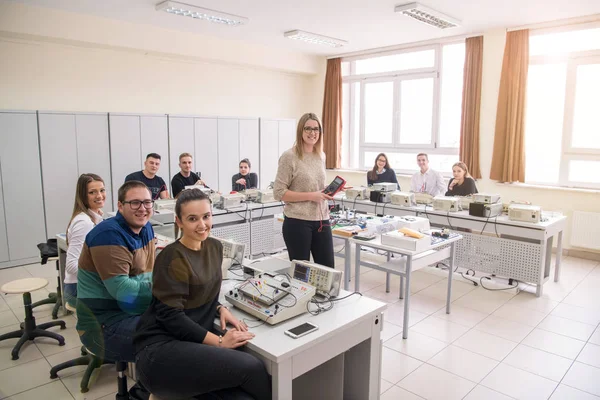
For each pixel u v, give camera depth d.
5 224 4.70
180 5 4.55
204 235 1.71
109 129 5.30
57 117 4.91
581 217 5.14
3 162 4.62
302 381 2.12
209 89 6.64
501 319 3.47
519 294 4.01
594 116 5.18
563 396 2.43
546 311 3.62
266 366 1.59
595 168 5.23
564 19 5.14
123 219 2.07
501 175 5.73
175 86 6.24
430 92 6.56
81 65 5.33
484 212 4.06
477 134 5.90
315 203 2.54
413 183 5.68
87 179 2.62
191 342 1.59
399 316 3.54
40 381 2.51
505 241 4.08
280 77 7.62
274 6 4.70
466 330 3.27
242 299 1.90
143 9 4.78
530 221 3.85
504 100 5.60
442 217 4.36
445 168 6.59
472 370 2.70
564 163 5.44
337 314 1.86
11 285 2.84
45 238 4.96
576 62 5.22
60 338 2.90
